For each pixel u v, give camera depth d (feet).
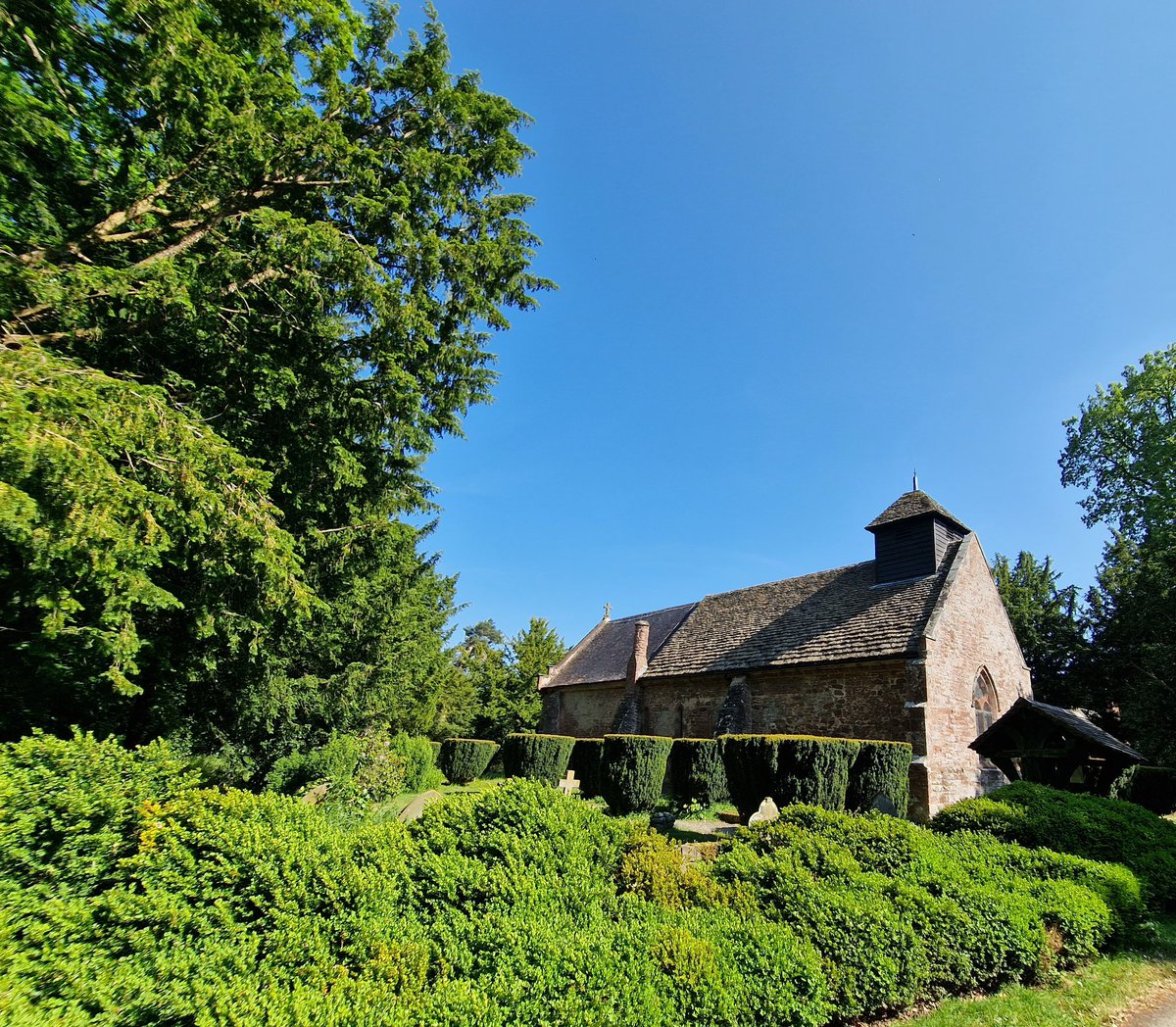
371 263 34.24
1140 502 87.66
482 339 44.47
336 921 13.76
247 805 16.81
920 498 61.87
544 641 135.44
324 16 33.14
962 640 54.44
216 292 32.35
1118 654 84.12
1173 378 82.79
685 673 72.90
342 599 47.67
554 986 11.94
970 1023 16.99
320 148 32.94
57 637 26.03
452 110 39.99
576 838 17.72
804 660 58.18
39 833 15.30
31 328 27.91
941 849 24.23
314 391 38.09
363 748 43.27
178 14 25.09
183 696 39.45
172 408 28.40
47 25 25.36
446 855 16.12
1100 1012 18.35
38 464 19.36
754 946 14.90
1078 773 45.06
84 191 32.22
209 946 12.91
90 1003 11.91
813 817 24.53
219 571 29.53
